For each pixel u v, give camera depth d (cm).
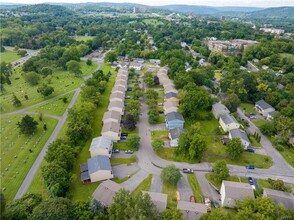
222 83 14138
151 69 18612
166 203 6125
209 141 9419
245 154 8738
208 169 7950
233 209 6412
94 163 7450
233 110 11556
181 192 6994
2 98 13038
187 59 19500
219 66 19075
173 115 10338
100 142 8306
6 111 11631
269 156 8719
